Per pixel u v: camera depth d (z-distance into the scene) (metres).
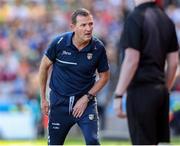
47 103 17.77
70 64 17.19
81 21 16.73
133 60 15.46
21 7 59.62
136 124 15.60
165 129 15.95
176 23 53.72
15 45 54.28
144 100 15.52
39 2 60.44
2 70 50.88
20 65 51.38
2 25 57.66
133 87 15.67
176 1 55.09
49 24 56.44
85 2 57.12
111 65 41.12
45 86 17.78
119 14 52.53
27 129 41.44
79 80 17.25
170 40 16.19
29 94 43.69
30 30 56.12
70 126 17.62
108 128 40.81
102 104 40.81
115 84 40.66
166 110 15.91
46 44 53.72
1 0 61.09
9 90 48.66
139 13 15.73
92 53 17.16
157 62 15.74
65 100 17.36
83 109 17.25
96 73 17.86
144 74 15.59
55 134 17.75
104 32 51.75
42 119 41.56
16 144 35.94
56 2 59.41
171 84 16.56
